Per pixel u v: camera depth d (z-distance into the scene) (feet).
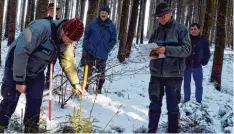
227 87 39.27
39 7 33.24
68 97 21.31
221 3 33.63
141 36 74.69
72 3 113.91
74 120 14.35
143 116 19.54
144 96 26.61
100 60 23.99
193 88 34.12
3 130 13.51
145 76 35.06
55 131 14.14
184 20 96.48
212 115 19.72
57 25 13.07
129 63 39.29
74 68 14.47
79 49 49.55
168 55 14.78
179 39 15.26
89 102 21.38
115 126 16.75
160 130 16.79
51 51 13.11
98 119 17.85
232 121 17.31
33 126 13.70
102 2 41.78
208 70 47.85
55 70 30.78
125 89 28.22
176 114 15.28
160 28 15.74
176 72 15.16
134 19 48.03
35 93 13.60
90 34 24.16
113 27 24.45
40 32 12.64
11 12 52.54
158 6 15.46
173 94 15.21
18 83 12.84
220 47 35.47
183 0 83.87
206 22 37.47
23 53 12.49
